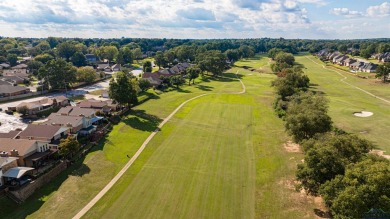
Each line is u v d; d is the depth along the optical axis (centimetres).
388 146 6694
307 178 4406
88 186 5288
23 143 5994
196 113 9769
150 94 12406
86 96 12300
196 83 15300
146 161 6291
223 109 10250
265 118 9212
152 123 8756
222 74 18312
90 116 8294
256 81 15900
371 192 3466
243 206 4678
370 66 17825
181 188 5222
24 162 5738
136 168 5975
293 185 5200
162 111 10012
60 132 6962
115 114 9350
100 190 5162
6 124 8456
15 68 17738
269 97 11988
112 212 4547
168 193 5066
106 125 8412
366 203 3475
